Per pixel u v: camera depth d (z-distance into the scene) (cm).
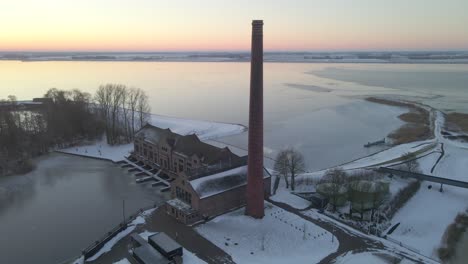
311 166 9588
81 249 5488
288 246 5503
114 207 6912
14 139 9844
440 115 15400
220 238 5691
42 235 5888
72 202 7131
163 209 6706
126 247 5475
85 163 9500
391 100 19462
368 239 5734
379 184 6781
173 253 4994
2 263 5128
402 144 11350
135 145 9606
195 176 6419
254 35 5391
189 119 14638
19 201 7150
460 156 10131
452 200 7581
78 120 11556
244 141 11606
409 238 6069
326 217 6444
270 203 6931
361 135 12750
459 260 5569
